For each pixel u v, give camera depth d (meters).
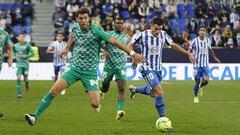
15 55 42.88
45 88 48.31
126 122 26.05
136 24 66.44
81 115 28.84
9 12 70.56
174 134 22.25
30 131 22.75
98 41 21.58
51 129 23.39
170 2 72.38
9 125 24.58
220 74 60.53
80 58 21.64
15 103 35.62
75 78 21.84
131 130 23.28
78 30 21.53
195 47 38.75
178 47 24.17
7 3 74.50
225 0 72.62
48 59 59.53
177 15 72.00
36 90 46.31
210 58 60.47
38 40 70.50
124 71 28.28
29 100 37.84
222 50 60.56
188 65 59.94
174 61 59.94
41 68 59.38
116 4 70.19
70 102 36.44
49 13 73.31
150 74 23.58
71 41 23.64
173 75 59.84
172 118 27.83
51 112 30.09
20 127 23.95
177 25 70.25
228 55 60.72
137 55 20.69
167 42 24.06
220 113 30.23
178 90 47.22
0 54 27.09
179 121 26.58
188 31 68.06
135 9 70.44
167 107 33.47
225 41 65.88
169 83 55.09
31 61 59.28
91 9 69.94
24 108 32.41
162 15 69.44
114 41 21.03
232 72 60.66
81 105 34.31
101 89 30.14
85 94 43.19
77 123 25.52
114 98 39.78
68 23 68.00
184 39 64.69
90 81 21.77
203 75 38.75
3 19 69.56
